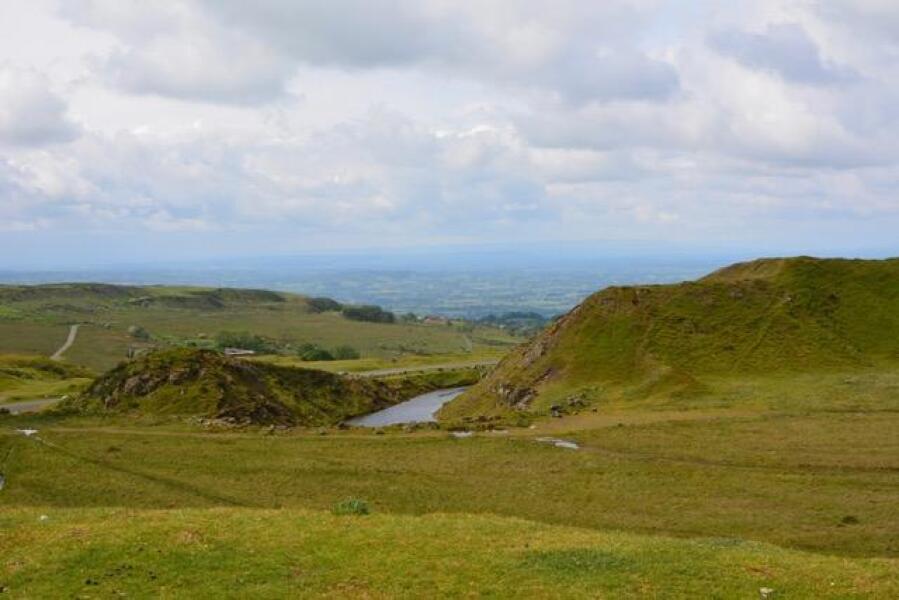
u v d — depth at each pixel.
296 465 70.38
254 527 33.69
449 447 77.12
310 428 90.31
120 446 78.19
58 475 67.50
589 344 124.56
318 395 135.88
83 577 27.77
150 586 26.95
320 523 34.78
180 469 69.94
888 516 51.59
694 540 35.03
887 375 102.69
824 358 113.69
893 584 27.91
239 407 109.75
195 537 31.72
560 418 92.75
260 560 29.33
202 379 114.00
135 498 61.50
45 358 196.25
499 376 137.50
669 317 126.00
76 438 81.69
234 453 75.19
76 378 178.12
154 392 111.25
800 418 81.38
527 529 35.34
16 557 29.80
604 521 53.34
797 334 119.81
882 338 119.12
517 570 28.80
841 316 125.00
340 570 28.56
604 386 112.56
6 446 75.75
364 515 37.19
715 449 71.06
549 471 67.19
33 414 95.19
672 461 68.38
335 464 70.62
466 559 29.95
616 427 82.44
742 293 131.62
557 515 55.22
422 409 142.50
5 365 179.62
